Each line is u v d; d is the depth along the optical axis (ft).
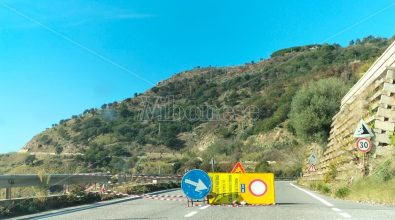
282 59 484.74
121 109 321.52
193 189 57.98
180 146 310.86
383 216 43.34
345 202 64.64
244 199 60.13
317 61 435.94
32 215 52.19
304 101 196.95
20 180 62.18
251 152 311.06
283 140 307.78
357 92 124.88
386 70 93.09
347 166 100.12
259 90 399.24
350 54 416.67
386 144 87.66
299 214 46.34
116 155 256.52
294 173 269.03
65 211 56.34
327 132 189.57
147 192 107.86
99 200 75.87
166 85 389.19
